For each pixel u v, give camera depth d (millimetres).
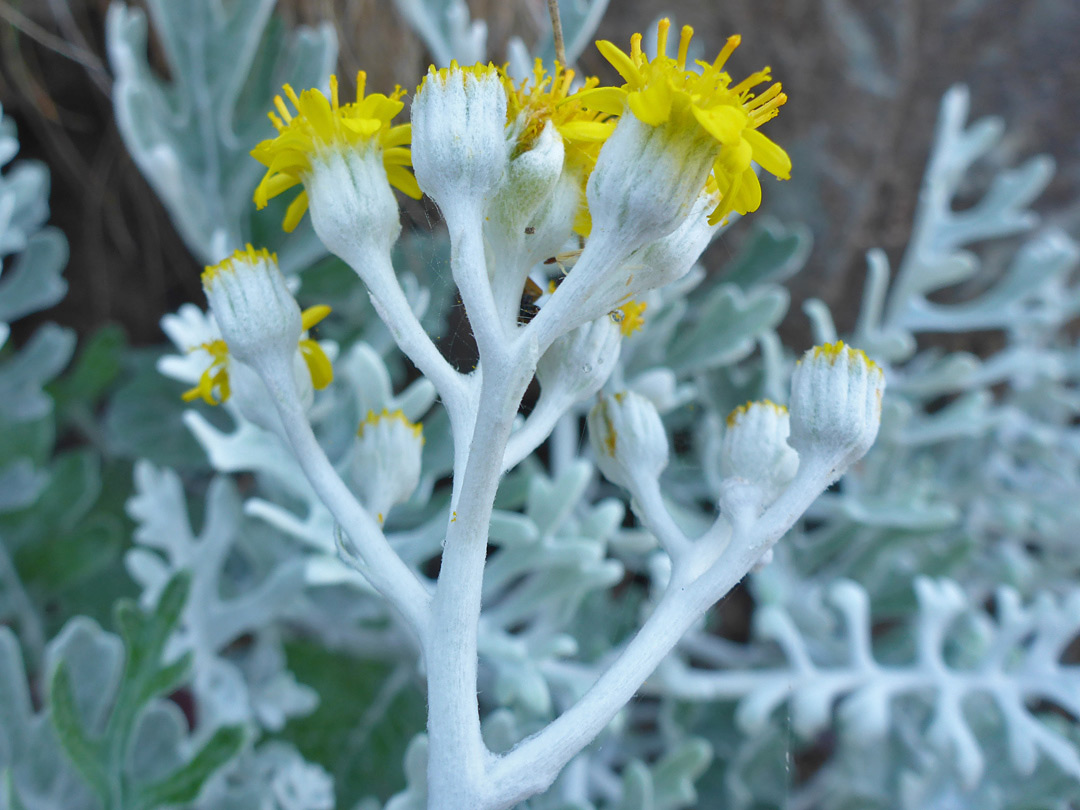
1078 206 262
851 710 169
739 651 202
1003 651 179
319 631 198
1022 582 224
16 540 194
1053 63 250
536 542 142
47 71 216
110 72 209
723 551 82
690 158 67
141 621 120
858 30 245
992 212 230
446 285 116
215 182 177
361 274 77
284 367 80
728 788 190
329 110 75
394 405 145
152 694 119
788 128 254
